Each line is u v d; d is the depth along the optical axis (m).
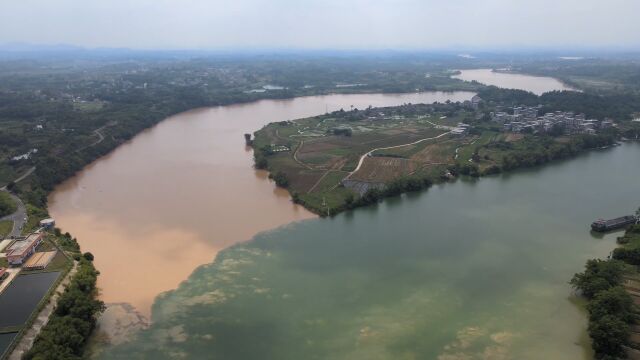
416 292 130.50
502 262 146.50
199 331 115.00
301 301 126.56
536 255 150.88
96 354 107.75
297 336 112.75
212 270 143.00
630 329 107.19
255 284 135.00
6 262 141.38
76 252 149.88
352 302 126.06
